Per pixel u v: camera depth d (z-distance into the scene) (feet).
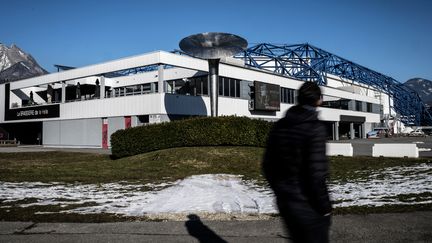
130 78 138.41
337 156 59.06
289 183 9.43
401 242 15.11
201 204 24.04
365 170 43.88
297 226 9.25
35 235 17.17
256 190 30.32
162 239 16.26
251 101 120.37
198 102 104.73
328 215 9.25
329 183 33.55
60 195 28.55
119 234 17.15
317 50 208.03
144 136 62.90
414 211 20.43
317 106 9.92
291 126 9.51
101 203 24.94
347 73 245.24
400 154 58.80
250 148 57.82
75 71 119.55
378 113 226.17
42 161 64.23
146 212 21.71
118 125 104.58
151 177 40.32
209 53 73.41
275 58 179.73
